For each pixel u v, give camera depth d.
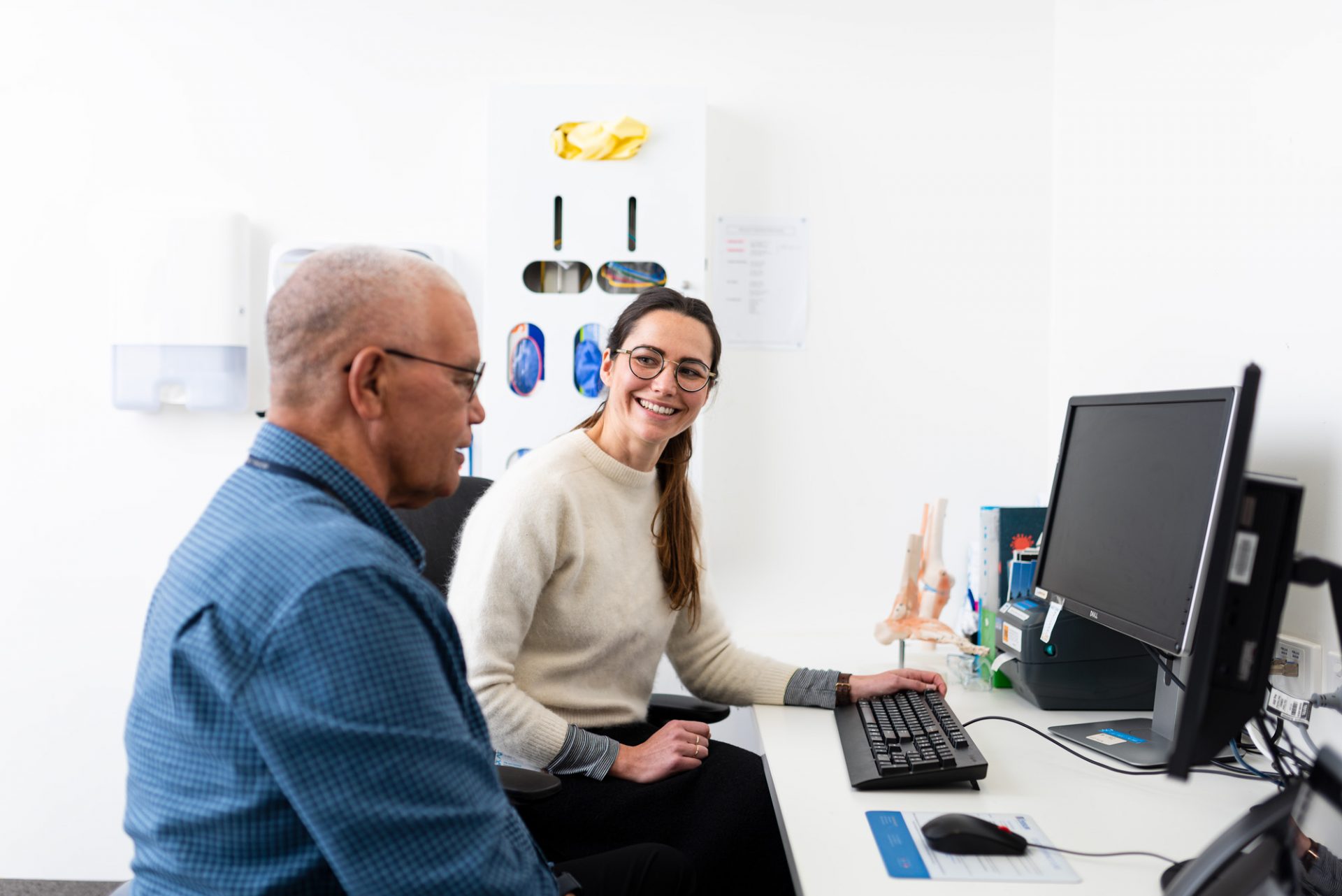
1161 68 1.83
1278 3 1.48
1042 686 1.56
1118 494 1.42
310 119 2.33
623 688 1.61
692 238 2.26
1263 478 0.87
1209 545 1.17
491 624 1.43
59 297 2.32
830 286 2.34
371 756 0.76
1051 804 1.15
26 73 2.31
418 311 0.92
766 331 2.34
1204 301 1.68
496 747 1.41
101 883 2.35
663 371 1.54
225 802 0.78
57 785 2.35
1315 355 1.39
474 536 1.50
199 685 0.79
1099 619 1.41
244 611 0.77
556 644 1.54
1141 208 1.90
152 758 0.82
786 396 2.35
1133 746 1.36
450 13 2.32
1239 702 0.87
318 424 0.90
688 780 1.45
